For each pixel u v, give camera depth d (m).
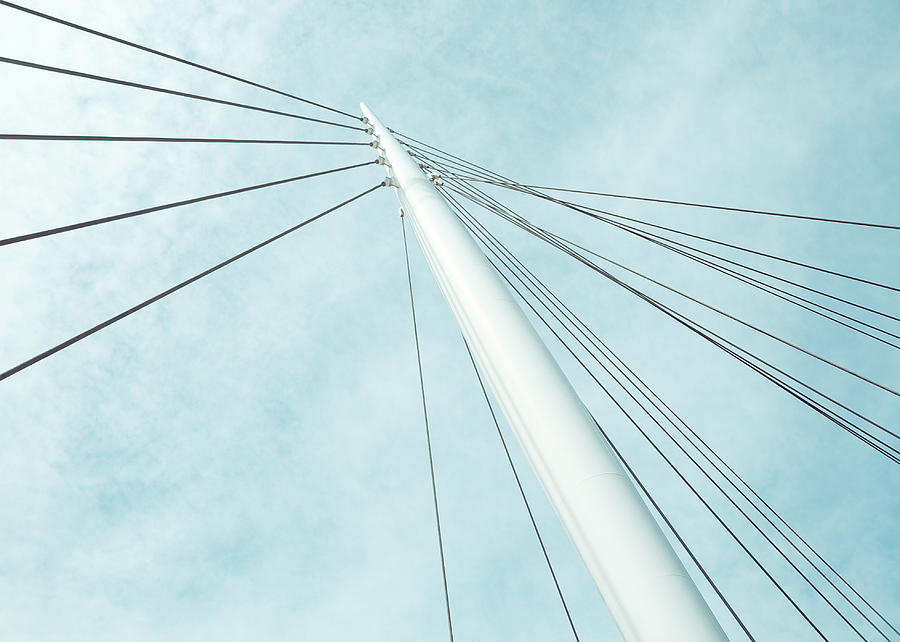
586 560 5.97
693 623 5.13
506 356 7.38
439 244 9.17
